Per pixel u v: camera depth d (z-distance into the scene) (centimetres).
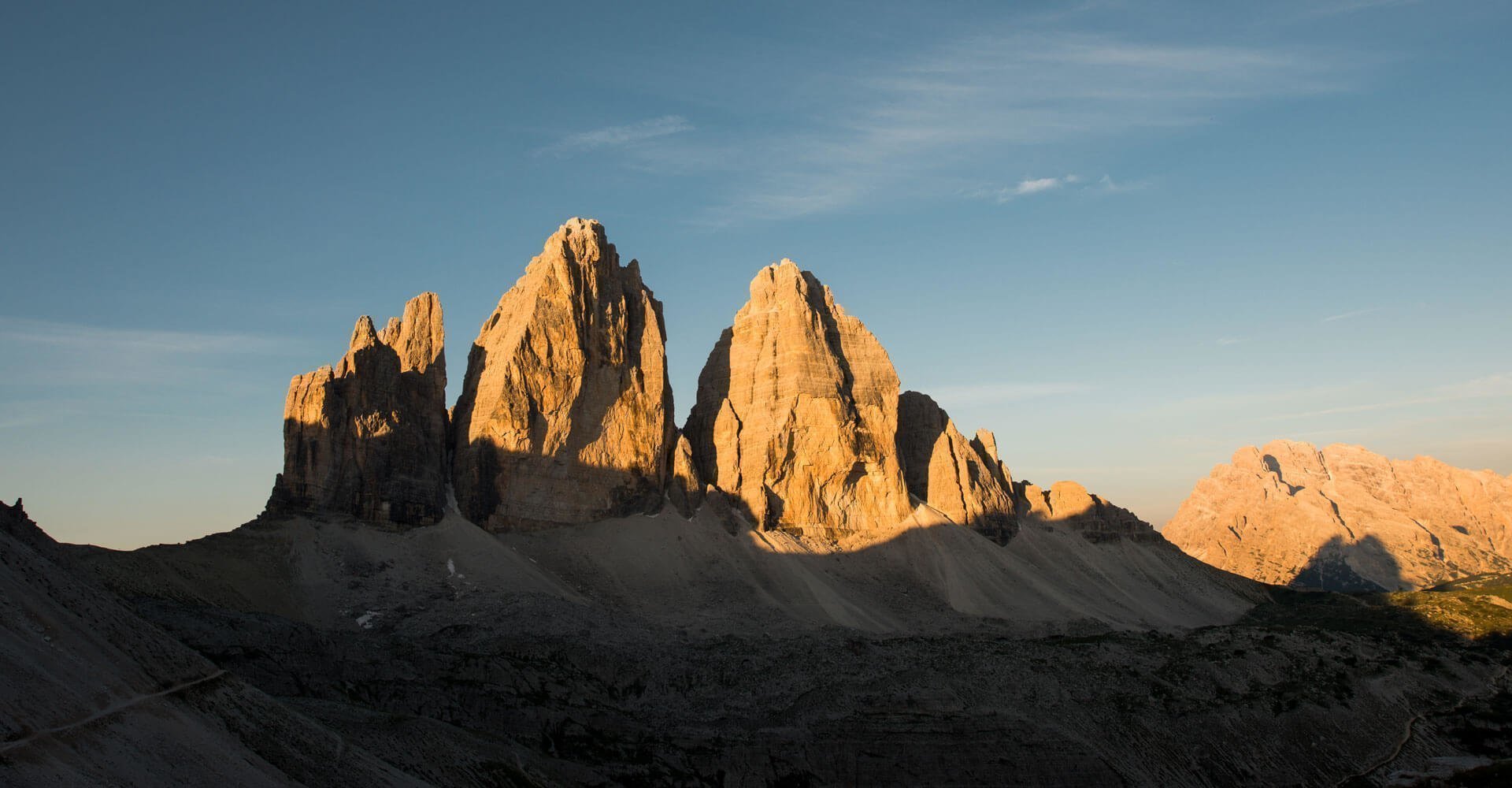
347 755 12669
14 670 9444
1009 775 18688
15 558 11262
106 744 9475
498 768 15438
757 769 18425
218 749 10725
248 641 18950
